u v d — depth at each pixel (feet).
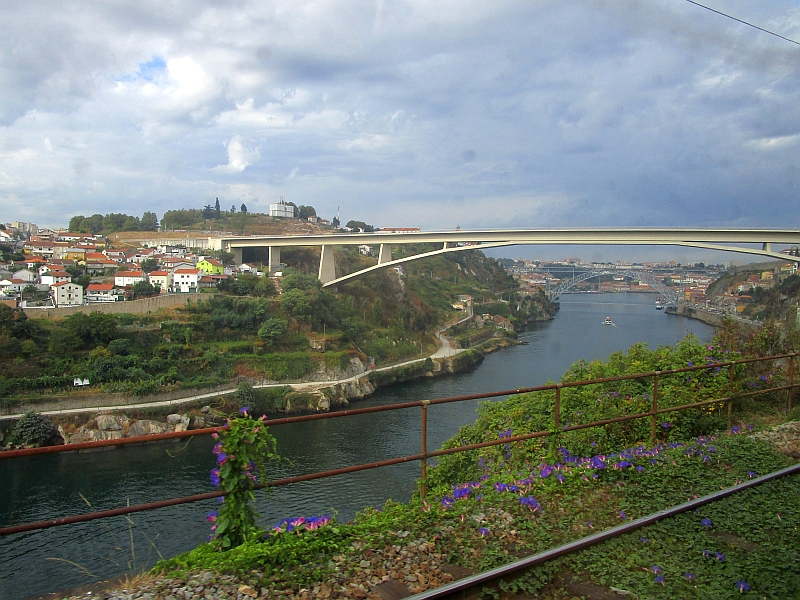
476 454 29.07
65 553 49.57
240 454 12.93
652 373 21.49
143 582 11.34
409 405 15.76
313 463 93.45
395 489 70.08
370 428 114.52
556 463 18.90
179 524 57.47
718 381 28.60
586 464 18.88
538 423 26.27
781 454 21.04
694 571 12.41
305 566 12.01
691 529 14.52
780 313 155.22
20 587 42.96
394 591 11.43
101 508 75.72
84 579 43.93
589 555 13.01
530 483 17.40
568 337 255.29
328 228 496.23
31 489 82.99
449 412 124.77
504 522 14.66
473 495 17.43
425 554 12.95
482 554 13.01
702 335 187.83
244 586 11.09
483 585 11.68
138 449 102.58
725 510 15.66
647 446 21.61
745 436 22.65
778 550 13.42
